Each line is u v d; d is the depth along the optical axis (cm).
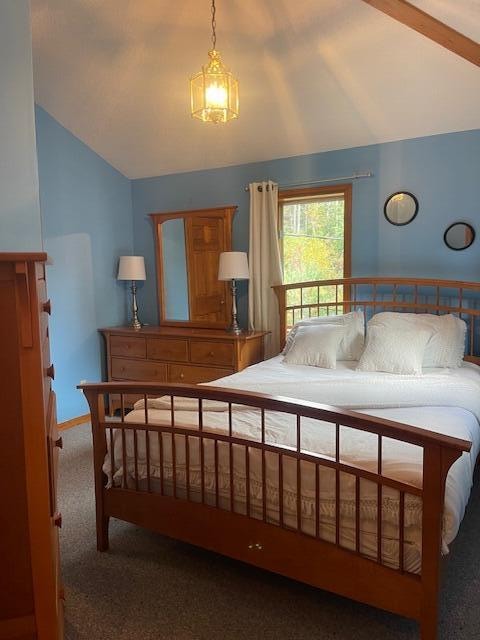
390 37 284
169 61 335
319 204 411
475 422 238
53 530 131
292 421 220
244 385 281
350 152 387
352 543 174
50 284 417
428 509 154
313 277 419
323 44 298
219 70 240
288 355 361
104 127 419
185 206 466
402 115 345
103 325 473
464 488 182
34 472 114
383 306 382
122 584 212
